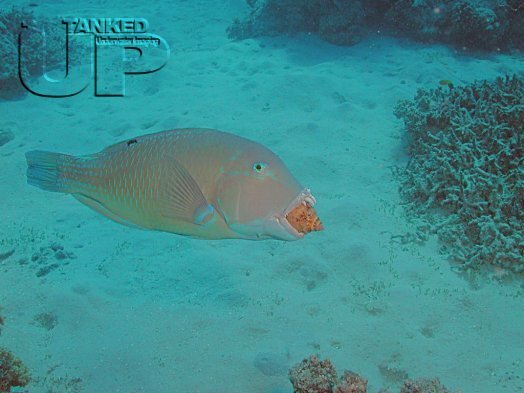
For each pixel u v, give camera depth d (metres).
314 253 4.21
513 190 4.14
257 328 3.46
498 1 8.73
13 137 6.75
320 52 9.00
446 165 4.49
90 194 1.64
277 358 3.14
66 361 3.23
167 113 7.12
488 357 3.21
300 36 9.60
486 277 3.81
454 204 4.36
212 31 10.90
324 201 4.91
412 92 7.18
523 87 5.42
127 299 3.79
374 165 5.50
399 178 5.17
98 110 7.50
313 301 3.72
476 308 3.58
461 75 7.93
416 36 9.23
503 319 3.47
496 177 4.22
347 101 7.08
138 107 7.49
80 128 6.89
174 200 1.55
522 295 3.64
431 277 3.88
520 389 2.95
